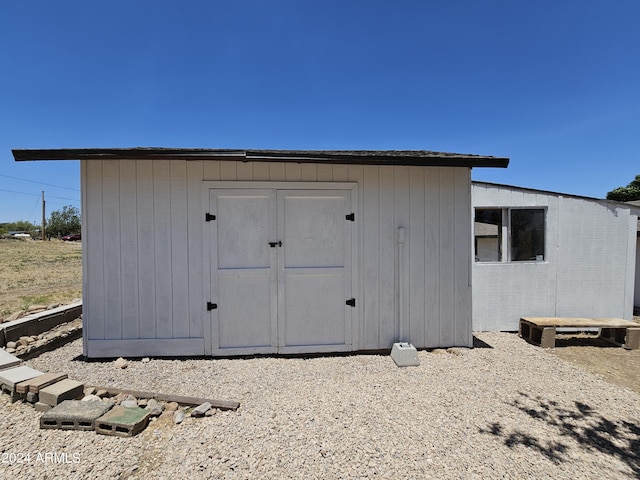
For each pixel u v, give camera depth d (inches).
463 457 89.0
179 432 97.7
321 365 153.6
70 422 97.7
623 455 91.5
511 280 220.2
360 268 170.7
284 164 166.7
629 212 221.6
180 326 162.7
